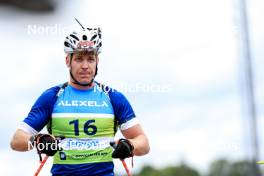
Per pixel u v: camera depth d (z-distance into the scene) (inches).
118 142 417.4
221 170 1057.5
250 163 992.9
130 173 422.6
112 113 436.5
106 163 430.9
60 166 426.6
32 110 433.1
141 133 442.3
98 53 439.5
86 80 431.8
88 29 434.3
